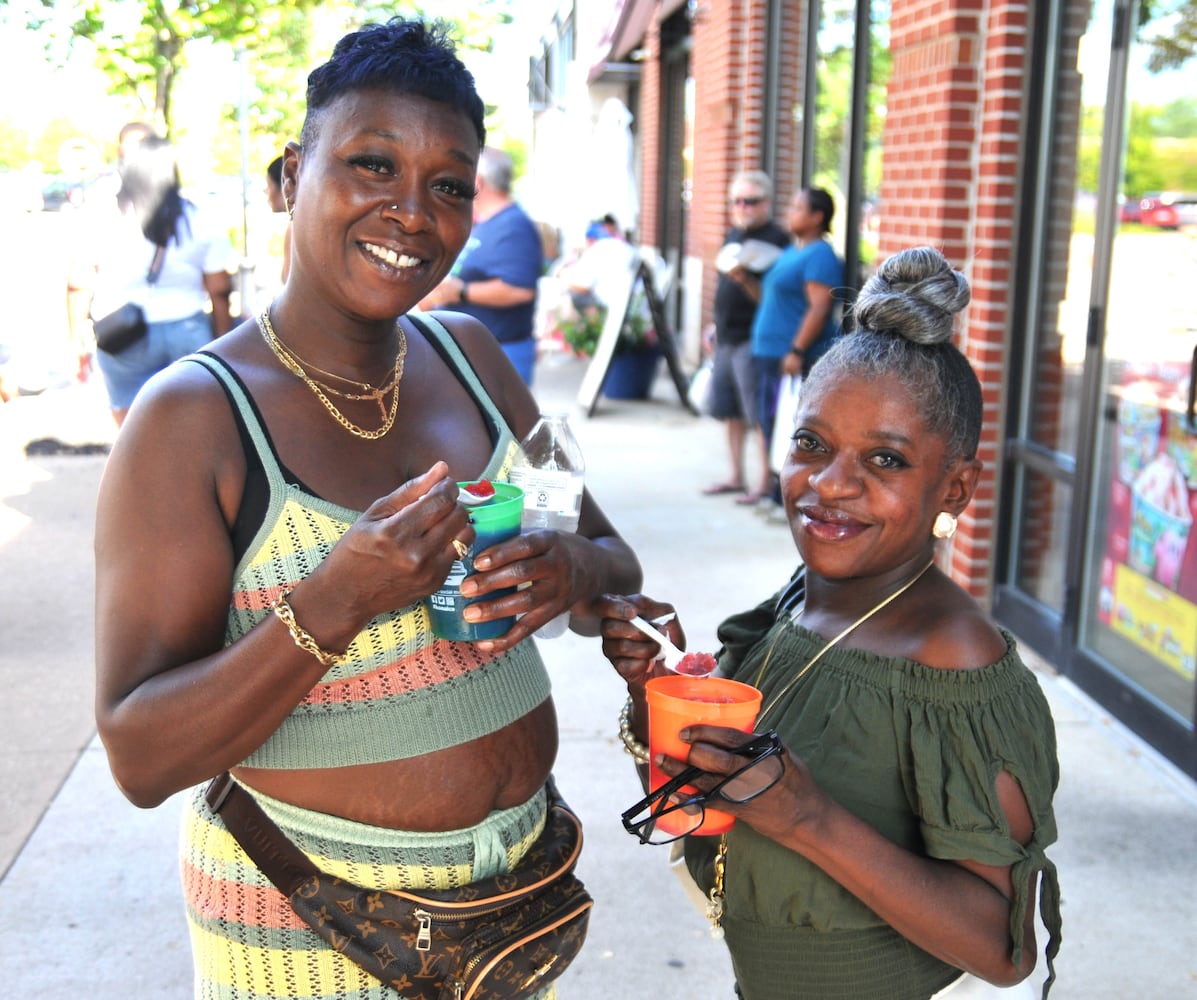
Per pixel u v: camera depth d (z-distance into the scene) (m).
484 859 1.59
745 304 7.04
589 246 11.81
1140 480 4.20
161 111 11.99
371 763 1.52
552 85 28.22
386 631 1.51
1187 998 2.77
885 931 1.54
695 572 5.84
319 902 1.51
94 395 10.19
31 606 5.38
